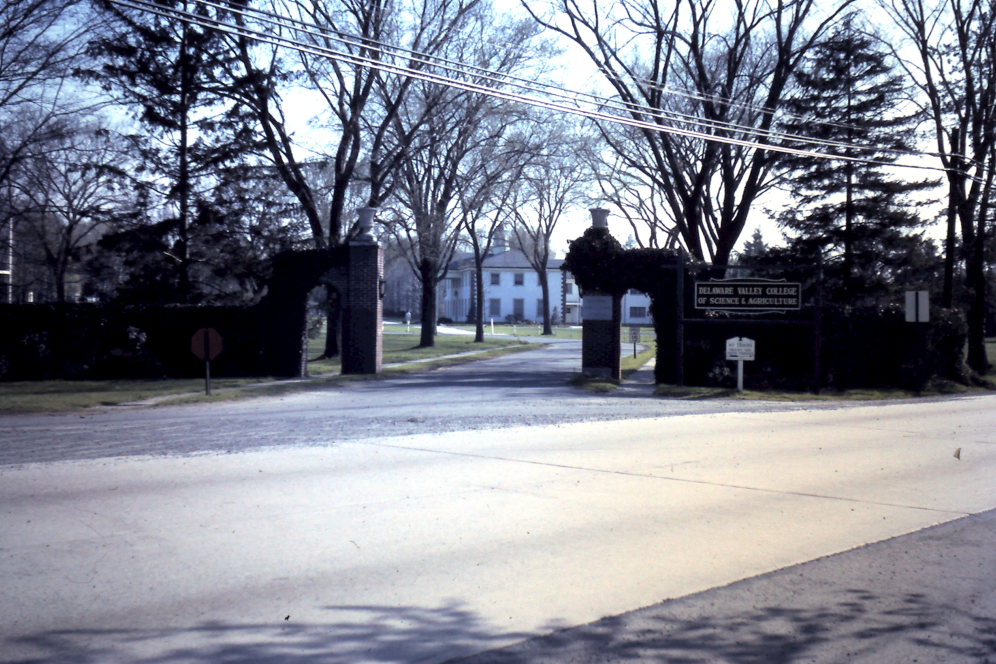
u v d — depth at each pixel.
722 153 32.03
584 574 6.36
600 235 26.14
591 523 7.89
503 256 105.50
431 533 7.46
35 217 39.72
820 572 6.53
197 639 5.03
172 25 29.38
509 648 4.96
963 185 32.09
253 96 30.94
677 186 32.47
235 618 5.38
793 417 17.48
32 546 6.92
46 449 11.88
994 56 30.36
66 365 26.11
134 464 10.65
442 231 41.84
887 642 5.16
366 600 5.74
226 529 7.51
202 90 30.23
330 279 27.59
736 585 6.18
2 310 25.97
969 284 34.25
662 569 6.52
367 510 8.28
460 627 5.28
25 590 5.86
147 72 29.17
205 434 13.51
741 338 23.44
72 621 5.30
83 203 36.34
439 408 17.72
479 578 6.24
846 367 26.23
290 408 17.84
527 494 9.08
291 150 33.28
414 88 34.34
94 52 28.20
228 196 31.36
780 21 30.59
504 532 7.54
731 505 8.73
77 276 52.88
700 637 5.18
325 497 8.81
